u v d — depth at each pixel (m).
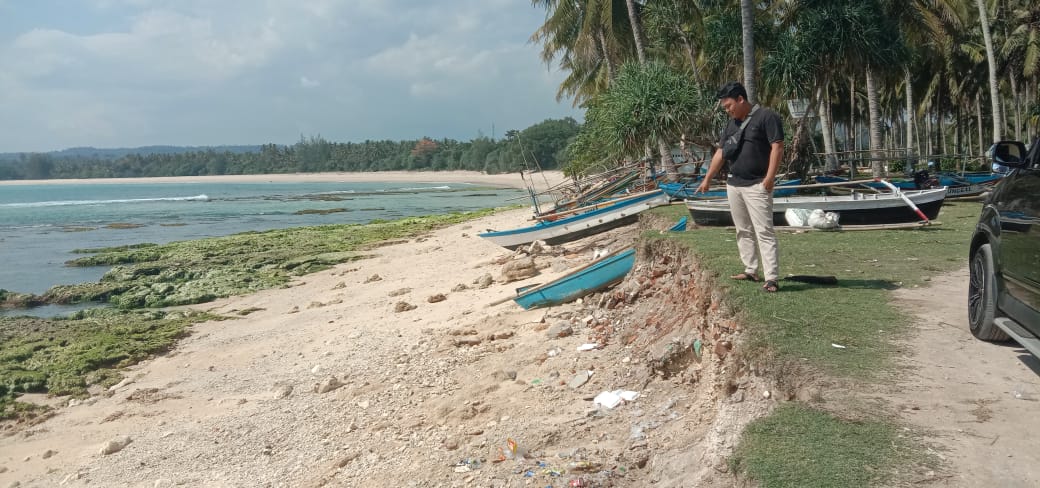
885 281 7.25
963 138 49.88
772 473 3.85
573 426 6.47
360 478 6.48
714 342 6.27
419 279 17.91
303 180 162.12
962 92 40.72
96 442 8.78
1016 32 32.19
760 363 5.24
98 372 11.85
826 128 30.77
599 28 26.61
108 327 14.91
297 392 9.69
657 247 10.02
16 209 59.53
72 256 27.39
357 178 160.62
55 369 11.91
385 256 23.59
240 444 8.04
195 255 25.42
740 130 6.45
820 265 8.24
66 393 10.95
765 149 6.38
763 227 6.45
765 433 4.34
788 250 9.30
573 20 28.00
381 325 12.84
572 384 7.59
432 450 6.76
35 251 29.11
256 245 27.91
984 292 5.38
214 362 11.96
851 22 17.73
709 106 19.88
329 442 7.64
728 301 6.45
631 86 19.28
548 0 27.38
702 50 26.56
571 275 11.02
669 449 5.34
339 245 27.27
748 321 5.88
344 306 15.55
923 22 23.09
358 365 10.38
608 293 10.34
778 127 6.26
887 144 56.16
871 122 26.03
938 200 11.51
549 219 20.06
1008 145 5.54
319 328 13.57
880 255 8.85
